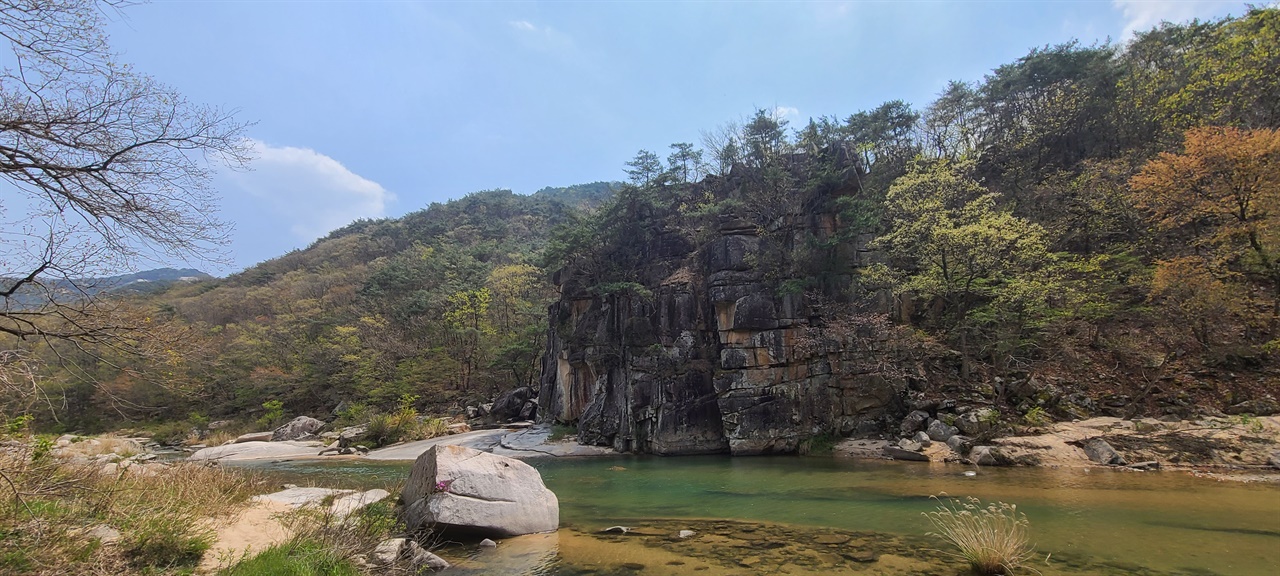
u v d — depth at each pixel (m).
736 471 19.22
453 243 84.31
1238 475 14.05
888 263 26.41
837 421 23.86
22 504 6.59
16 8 5.74
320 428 40.56
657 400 26.03
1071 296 21.62
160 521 7.61
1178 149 25.78
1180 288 19.53
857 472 17.39
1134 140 30.47
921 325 25.56
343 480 17.14
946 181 25.17
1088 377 21.25
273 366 49.28
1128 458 15.91
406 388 43.31
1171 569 7.64
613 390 28.88
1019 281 20.78
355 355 46.59
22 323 6.75
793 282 24.80
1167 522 10.01
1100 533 9.37
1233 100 26.03
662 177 33.00
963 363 22.92
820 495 14.07
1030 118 35.44
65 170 6.24
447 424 36.22
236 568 6.88
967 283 22.91
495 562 8.95
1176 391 19.23
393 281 57.53
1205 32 33.12
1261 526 9.67
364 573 7.67
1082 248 26.81
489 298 48.94
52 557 6.12
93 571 6.19
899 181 25.91
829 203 27.05
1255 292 20.23
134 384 39.81
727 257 26.20
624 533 10.74
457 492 10.51
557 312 35.00
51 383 7.97
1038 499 12.11
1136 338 22.09
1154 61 35.22
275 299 71.19
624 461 23.59
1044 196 28.84
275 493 12.70
